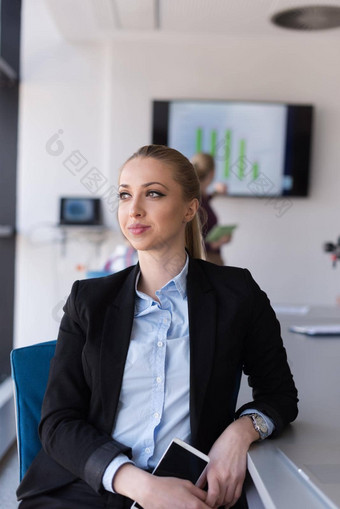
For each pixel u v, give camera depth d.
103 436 1.18
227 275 1.31
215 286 1.29
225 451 1.11
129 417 1.21
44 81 4.86
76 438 1.17
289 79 4.75
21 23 4.53
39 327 4.96
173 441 1.12
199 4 3.94
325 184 4.84
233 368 1.23
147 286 1.30
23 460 1.35
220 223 4.86
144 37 4.72
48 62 4.85
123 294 1.28
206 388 1.19
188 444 1.17
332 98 4.77
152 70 4.75
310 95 4.77
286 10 3.90
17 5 4.47
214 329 1.22
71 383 1.25
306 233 4.86
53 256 4.94
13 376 1.37
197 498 1.05
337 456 1.04
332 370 1.72
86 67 4.86
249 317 1.26
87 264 4.93
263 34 4.63
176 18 4.26
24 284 4.95
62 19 4.35
